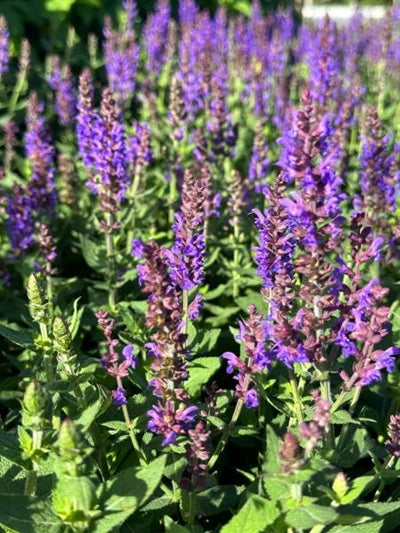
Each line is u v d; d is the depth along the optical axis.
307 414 0.48
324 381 0.45
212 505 0.45
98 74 1.66
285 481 0.36
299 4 2.18
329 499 0.40
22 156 1.39
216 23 1.55
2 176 0.90
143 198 0.90
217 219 0.82
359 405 0.62
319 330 0.44
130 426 0.48
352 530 0.41
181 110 0.91
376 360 0.43
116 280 0.77
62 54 1.66
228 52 1.49
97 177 0.74
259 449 0.56
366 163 0.71
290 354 0.43
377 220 0.71
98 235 0.92
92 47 1.47
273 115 1.30
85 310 0.74
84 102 0.83
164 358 0.42
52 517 0.39
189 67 1.13
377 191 0.71
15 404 0.63
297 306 0.53
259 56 1.36
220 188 0.86
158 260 0.41
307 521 0.37
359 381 0.44
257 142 0.90
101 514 0.38
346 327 0.44
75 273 0.91
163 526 0.48
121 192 0.74
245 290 0.80
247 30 1.52
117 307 0.74
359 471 0.55
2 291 0.82
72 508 0.39
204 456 0.42
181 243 0.50
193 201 0.50
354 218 0.46
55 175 1.12
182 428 0.43
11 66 1.57
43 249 0.71
